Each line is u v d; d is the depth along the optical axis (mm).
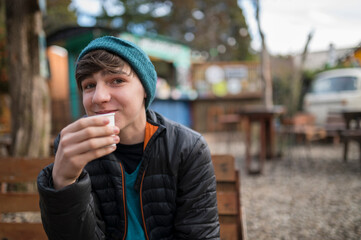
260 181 4430
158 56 10773
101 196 1097
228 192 1677
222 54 22828
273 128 6105
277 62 7555
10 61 3178
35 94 3219
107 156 1070
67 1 14312
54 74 9539
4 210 1670
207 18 21188
